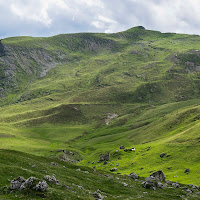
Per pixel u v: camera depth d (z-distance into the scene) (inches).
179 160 5497.1
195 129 7194.9
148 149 7145.7
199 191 2906.0
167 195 2354.8
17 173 1749.5
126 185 2422.5
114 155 7460.6
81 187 1877.5
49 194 1391.5
